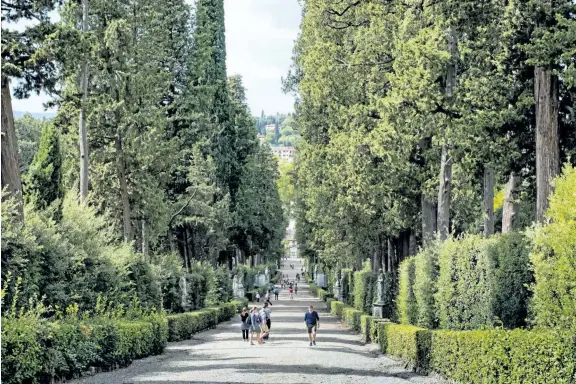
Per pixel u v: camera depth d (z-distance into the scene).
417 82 26.11
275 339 34.41
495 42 22.30
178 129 51.31
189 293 40.84
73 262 22.77
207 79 53.28
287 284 119.38
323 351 27.52
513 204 24.97
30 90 24.39
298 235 94.38
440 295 22.50
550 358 12.78
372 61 33.38
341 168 37.22
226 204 56.62
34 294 18.73
